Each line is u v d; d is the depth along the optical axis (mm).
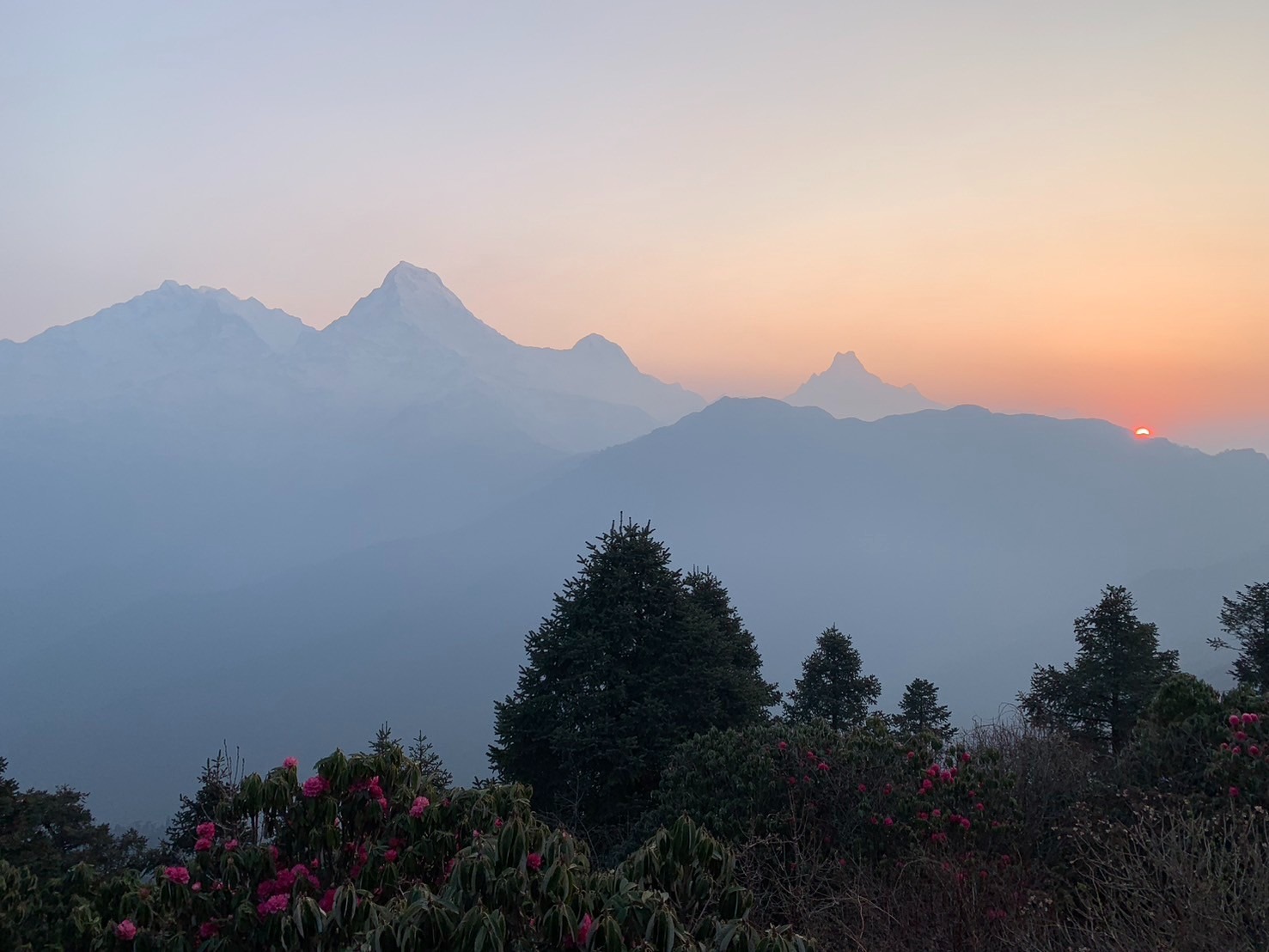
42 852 15203
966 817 8711
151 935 5211
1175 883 5691
